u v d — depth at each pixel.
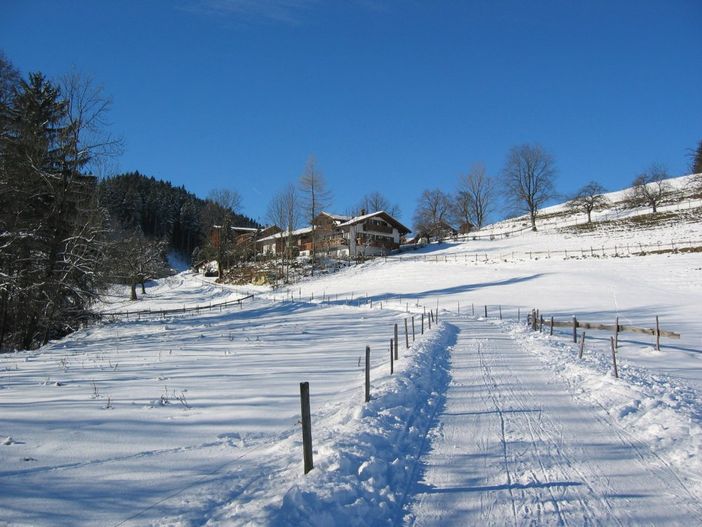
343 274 57.00
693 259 42.97
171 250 119.44
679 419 7.54
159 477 5.50
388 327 25.06
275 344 19.23
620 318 26.69
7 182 21.89
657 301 31.52
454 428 7.50
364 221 74.25
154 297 60.19
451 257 61.41
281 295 48.50
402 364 12.45
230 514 4.48
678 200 75.56
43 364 14.88
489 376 11.72
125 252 30.83
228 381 11.42
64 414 8.18
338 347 17.98
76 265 23.70
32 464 5.86
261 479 5.37
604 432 7.25
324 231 69.31
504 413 8.33
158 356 16.31
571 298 34.44
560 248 58.66
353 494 4.88
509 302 34.88
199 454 6.31
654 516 4.68
